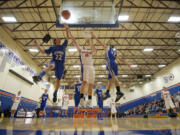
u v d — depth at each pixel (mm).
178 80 16641
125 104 28984
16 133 1545
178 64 16812
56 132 1692
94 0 6750
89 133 1626
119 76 23891
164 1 9625
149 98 23422
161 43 14508
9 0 8945
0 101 10266
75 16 6527
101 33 12773
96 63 19031
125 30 12133
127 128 2152
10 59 11828
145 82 25266
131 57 17219
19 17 10555
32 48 14258
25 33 12211
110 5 6695
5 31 11359
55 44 4051
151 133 1587
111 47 4309
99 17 6562
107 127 2359
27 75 15148
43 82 19984
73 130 1918
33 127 2260
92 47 3850
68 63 18984
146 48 15031
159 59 17625
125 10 10266
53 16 10586
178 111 10258
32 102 16188
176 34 12633
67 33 3738
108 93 4355
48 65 3824
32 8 9688
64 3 6750
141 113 22047
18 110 12594
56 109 24844
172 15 10461
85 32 4055
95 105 27125
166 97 9992
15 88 12539
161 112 16172
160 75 20703
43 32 12375
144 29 12406
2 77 10656
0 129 1866
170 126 2434
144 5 9977
